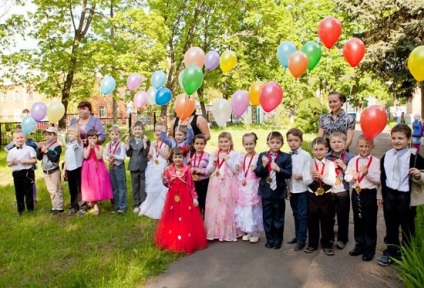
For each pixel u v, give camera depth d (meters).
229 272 4.36
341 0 14.21
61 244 5.38
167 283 4.12
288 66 5.87
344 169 4.79
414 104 41.25
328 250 4.80
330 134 5.36
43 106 6.65
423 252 3.77
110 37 18.92
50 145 6.91
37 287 4.08
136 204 7.23
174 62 23.31
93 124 7.08
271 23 23.59
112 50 17.39
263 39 23.83
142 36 18.50
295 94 27.00
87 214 6.83
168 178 5.15
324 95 30.25
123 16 17.75
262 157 5.08
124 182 6.95
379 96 29.88
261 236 5.64
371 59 13.61
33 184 7.25
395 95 15.21
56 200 6.99
